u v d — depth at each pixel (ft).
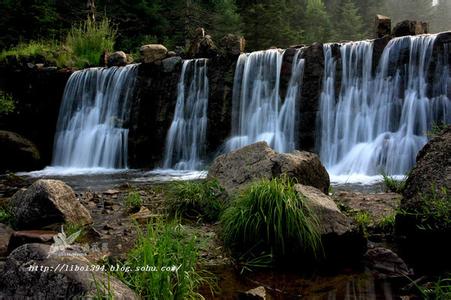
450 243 14.51
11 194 33.47
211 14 103.86
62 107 60.75
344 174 43.60
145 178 43.62
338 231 15.26
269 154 22.04
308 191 17.25
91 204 26.13
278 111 50.03
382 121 44.09
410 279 13.29
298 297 12.40
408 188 16.90
